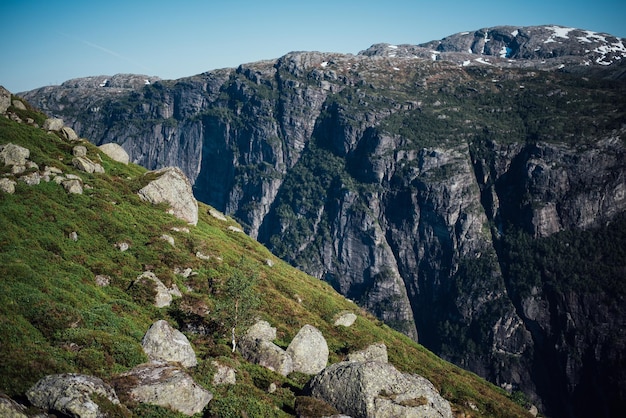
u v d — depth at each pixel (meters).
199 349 51.72
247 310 57.12
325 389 45.03
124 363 38.00
